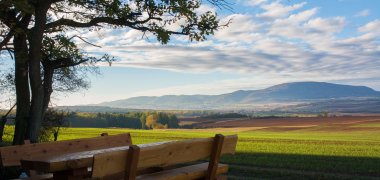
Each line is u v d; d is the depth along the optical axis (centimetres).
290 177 2141
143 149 459
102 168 415
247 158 3200
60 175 528
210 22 1508
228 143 632
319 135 8431
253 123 14300
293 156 3466
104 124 11494
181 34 1530
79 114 11412
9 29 1537
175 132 9425
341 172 2459
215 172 617
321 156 3503
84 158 531
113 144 816
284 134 9019
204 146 585
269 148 4494
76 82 2102
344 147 4716
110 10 1491
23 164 515
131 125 12219
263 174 2223
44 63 1603
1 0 1274
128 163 450
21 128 1572
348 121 13662
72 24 1531
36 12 1388
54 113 2108
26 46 1592
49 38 1546
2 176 1169
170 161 518
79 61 1617
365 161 3102
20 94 1588
